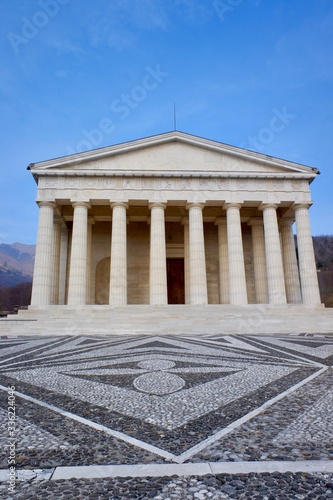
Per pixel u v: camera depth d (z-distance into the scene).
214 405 7.00
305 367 10.95
